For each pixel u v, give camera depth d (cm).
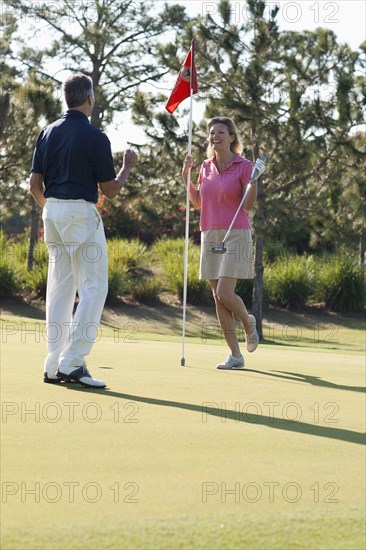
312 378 708
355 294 2528
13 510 288
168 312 2403
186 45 2008
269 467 362
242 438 418
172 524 279
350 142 1947
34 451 369
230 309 821
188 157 866
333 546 267
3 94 2148
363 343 2131
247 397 559
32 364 691
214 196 822
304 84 1916
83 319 591
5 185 2248
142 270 2719
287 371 759
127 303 2444
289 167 1934
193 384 611
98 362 740
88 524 276
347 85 1892
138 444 391
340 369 796
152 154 2155
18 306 2345
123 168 629
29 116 2162
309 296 2567
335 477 350
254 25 1934
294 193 2081
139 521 280
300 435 435
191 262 2589
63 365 577
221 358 856
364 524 289
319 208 2088
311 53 1914
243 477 343
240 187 818
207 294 2497
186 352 919
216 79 1973
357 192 2023
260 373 732
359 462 380
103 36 3584
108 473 338
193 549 258
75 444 385
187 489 320
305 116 1900
